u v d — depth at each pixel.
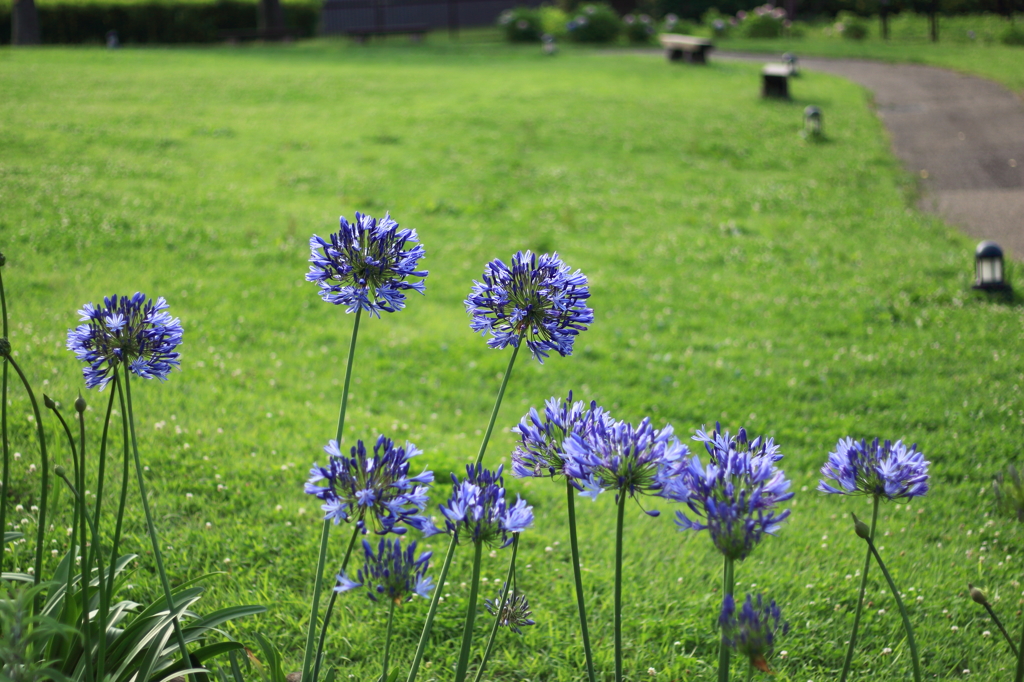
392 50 29.30
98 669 2.07
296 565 4.07
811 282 9.64
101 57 23.89
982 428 6.22
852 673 3.59
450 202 12.10
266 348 7.20
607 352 7.65
